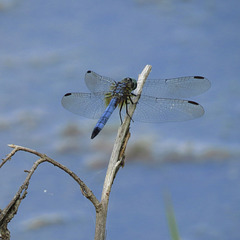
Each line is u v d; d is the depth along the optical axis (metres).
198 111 1.80
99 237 1.72
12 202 1.71
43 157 1.71
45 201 1.91
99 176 1.93
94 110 1.81
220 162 1.95
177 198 1.93
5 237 1.71
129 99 1.80
